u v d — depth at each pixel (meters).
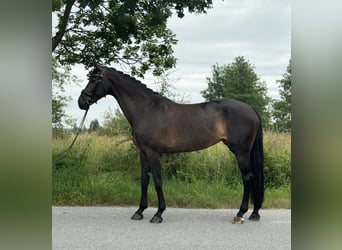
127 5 8.47
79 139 9.20
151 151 6.16
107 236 5.07
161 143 6.14
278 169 8.10
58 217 6.04
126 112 6.36
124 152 8.71
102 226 5.57
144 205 6.12
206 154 8.49
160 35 10.10
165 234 5.21
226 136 6.17
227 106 6.20
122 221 5.89
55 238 4.93
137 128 6.21
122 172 8.23
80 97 6.41
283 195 7.33
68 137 9.35
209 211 6.64
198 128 6.14
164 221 5.93
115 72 6.37
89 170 8.37
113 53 9.88
